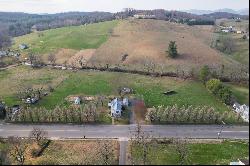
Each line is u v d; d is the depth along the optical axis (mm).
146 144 114875
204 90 176500
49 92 175125
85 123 138500
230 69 184250
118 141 122938
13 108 150625
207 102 161000
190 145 120438
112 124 137875
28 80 196500
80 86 184500
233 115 142625
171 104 158875
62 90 178375
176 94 171125
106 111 149875
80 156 110938
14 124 138250
